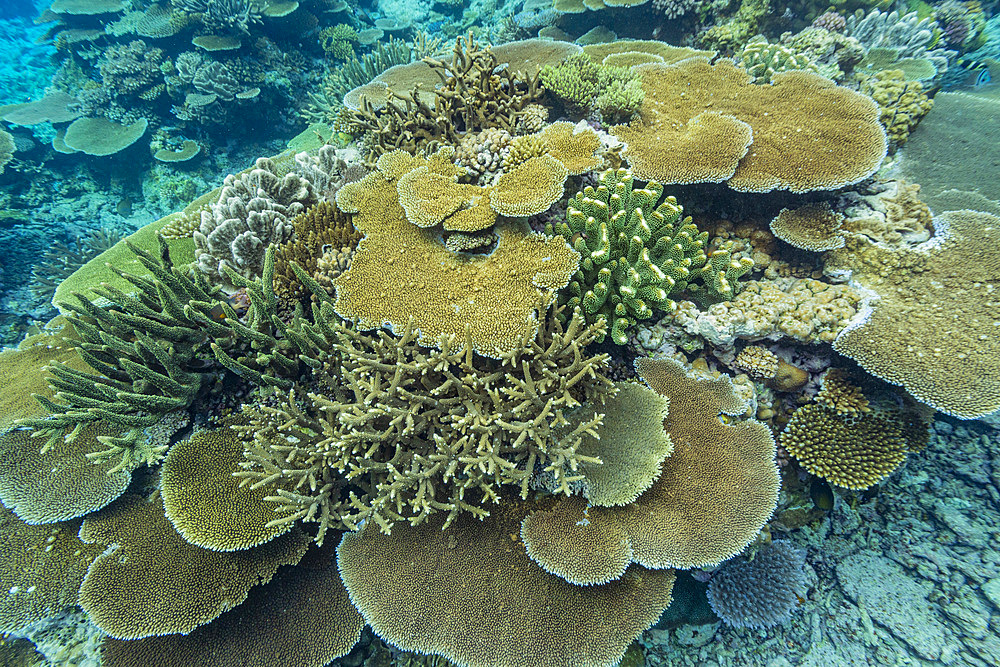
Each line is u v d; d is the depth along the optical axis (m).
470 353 0.90
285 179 1.21
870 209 1.12
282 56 3.07
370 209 1.07
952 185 1.22
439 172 1.10
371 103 1.42
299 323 1.00
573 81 1.24
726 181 1.10
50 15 3.50
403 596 0.93
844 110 1.15
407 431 0.90
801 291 1.07
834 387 1.02
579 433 0.91
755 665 1.06
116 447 0.95
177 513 0.92
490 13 3.16
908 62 1.59
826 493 1.05
